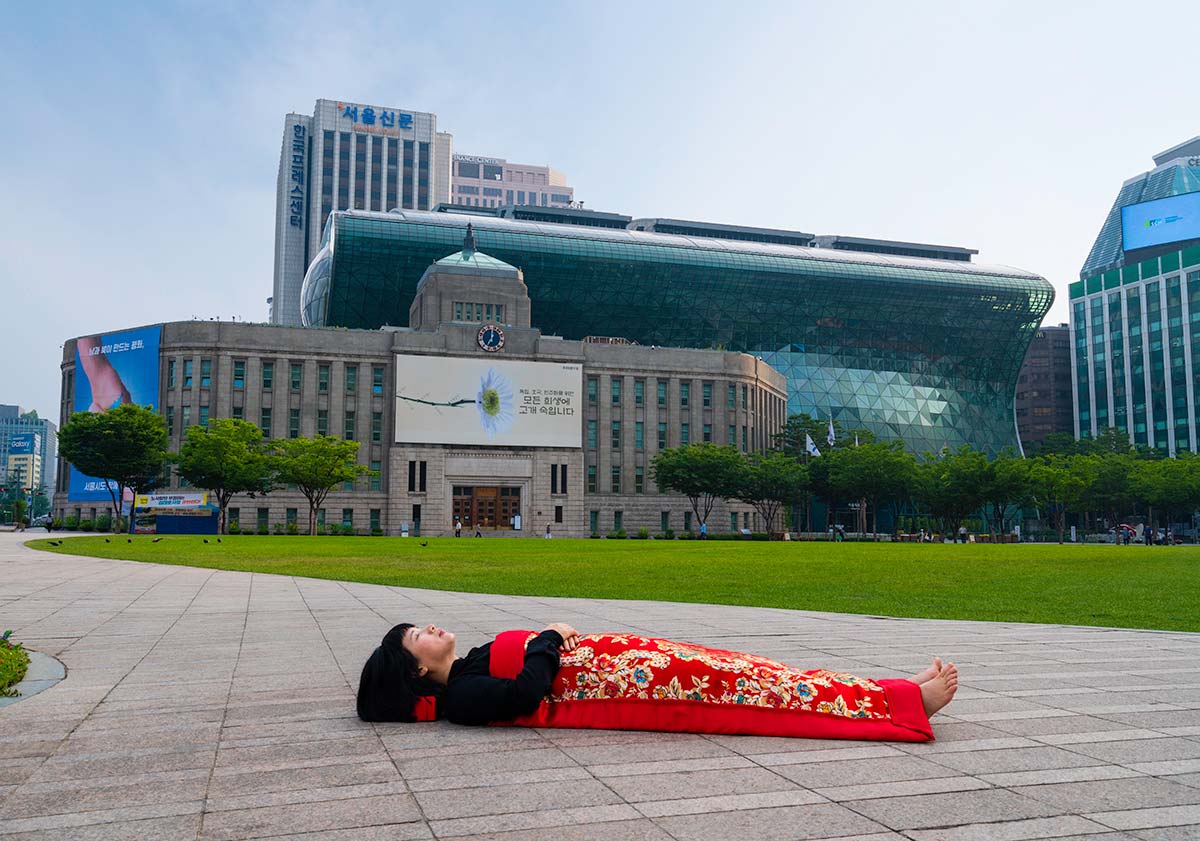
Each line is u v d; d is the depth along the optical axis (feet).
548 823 14.26
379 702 21.38
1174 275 522.06
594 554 129.29
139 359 304.91
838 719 19.48
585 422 332.19
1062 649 33.94
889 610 50.14
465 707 20.40
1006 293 455.22
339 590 63.52
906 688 19.88
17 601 54.95
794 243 511.40
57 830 13.97
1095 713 22.43
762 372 374.63
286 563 99.30
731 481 299.58
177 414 298.35
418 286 340.18
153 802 15.39
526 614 46.78
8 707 23.58
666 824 14.19
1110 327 565.12
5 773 17.20
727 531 338.95
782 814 14.66
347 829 14.02
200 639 37.65
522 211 467.11
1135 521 456.04
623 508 330.95
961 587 68.33
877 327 454.81
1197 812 14.82
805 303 433.07
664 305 413.59
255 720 21.89
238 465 245.86
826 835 13.69
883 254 488.85
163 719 22.03
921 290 441.68
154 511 231.09
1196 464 336.49
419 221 377.71
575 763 17.61
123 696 25.12
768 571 87.20
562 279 393.91
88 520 297.74
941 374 478.18
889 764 17.58
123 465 252.01
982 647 34.32
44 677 28.17
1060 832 13.87
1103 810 14.90
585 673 20.51
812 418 422.82
